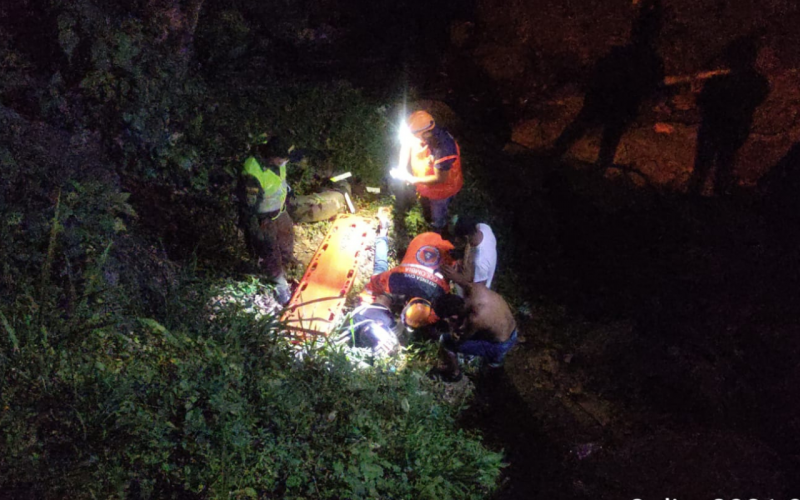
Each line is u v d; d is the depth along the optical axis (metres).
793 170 9.98
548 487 6.21
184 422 4.43
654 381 7.43
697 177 10.20
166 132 6.70
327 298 6.19
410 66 10.46
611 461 6.57
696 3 10.51
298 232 7.38
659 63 10.50
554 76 10.71
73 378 4.34
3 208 4.89
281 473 4.61
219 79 8.32
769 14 10.27
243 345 5.57
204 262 6.34
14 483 3.73
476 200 8.63
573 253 8.94
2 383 4.10
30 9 6.00
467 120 10.25
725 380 7.57
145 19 6.85
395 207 7.96
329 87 8.98
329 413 5.32
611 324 8.02
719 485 6.45
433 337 6.81
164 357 4.92
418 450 5.38
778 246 9.50
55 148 5.59
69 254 5.02
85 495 3.85
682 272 8.88
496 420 6.70
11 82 5.82
